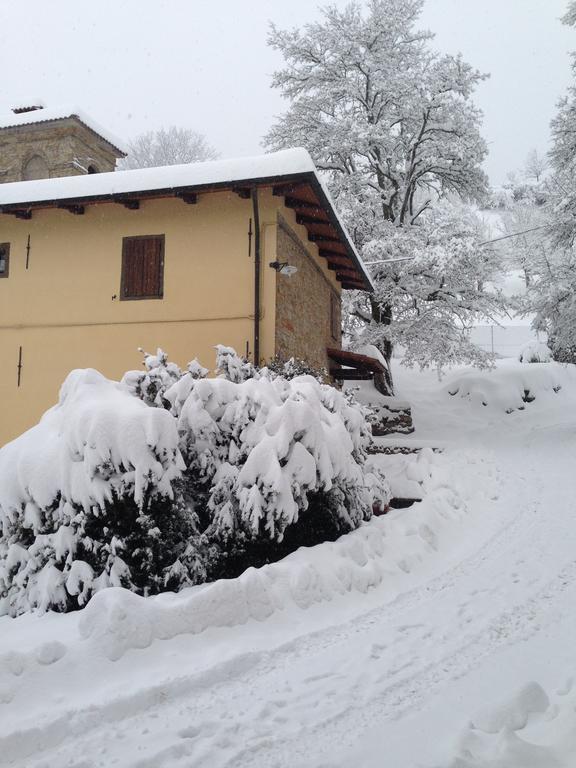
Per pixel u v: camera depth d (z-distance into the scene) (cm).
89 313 1109
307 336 1240
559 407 2042
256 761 304
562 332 1775
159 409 573
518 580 595
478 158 2192
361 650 440
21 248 1165
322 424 671
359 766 296
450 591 576
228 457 635
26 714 345
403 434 1853
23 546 590
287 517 582
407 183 2238
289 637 460
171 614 443
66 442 563
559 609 510
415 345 2008
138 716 351
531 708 333
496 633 466
